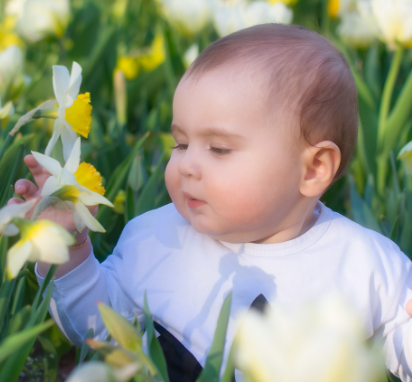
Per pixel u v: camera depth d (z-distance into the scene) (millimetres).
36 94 2680
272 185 1197
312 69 1237
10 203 1114
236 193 1174
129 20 4797
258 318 510
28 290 1545
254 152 1177
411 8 2295
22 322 995
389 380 1346
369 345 1310
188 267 1299
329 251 1291
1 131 1885
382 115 2361
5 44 3701
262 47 1231
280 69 1206
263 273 1258
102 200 1066
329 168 1263
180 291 1284
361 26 3070
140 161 1741
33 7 3102
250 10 2955
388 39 2379
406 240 1701
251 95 1177
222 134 1175
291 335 485
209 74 1206
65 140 1206
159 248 1347
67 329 1309
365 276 1283
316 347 458
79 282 1278
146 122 2844
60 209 1087
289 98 1199
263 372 488
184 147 1269
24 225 865
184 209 1267
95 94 3141
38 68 3676
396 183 1910
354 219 1754
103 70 3285
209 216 1212
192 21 3104
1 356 658
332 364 451
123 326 793
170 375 1239
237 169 1174
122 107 2703
